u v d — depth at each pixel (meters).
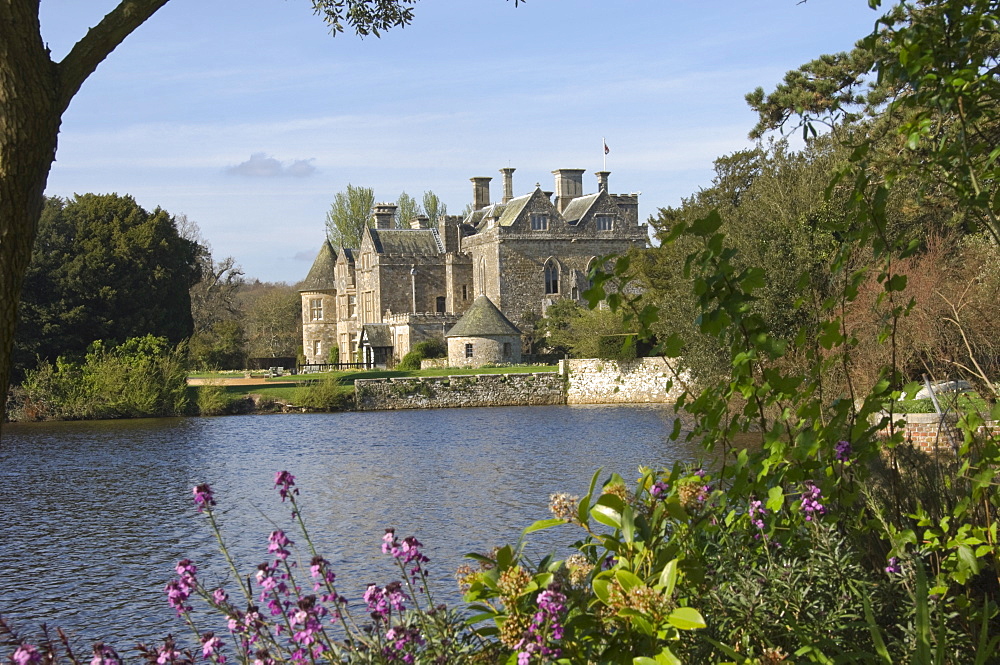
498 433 42.78
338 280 100.56
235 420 54.03
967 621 5.19
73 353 58.47
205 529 21.83
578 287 87.94
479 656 4.66
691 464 6.20
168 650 4.59
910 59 5.24
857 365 16.28
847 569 5.38
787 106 25.89
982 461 5.29
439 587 14.66
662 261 50.06
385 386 61.62
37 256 58.84
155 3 5.22
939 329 13.48
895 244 5.12
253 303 137.38
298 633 4.62
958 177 5.39
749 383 5.04
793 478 5.29
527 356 83.44
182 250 66.62
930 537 5.54
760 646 5.02
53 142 4.93
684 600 4.67
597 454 33.00
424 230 95.25
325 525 21.69
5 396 4.73
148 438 44.00
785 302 25.72
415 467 31.75
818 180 33.00
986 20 5.22
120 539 20.92
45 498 26.80
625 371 60.44
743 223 35.38
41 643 4.95
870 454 5.49
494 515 22.08
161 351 58.62
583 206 90.81
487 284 88.88
